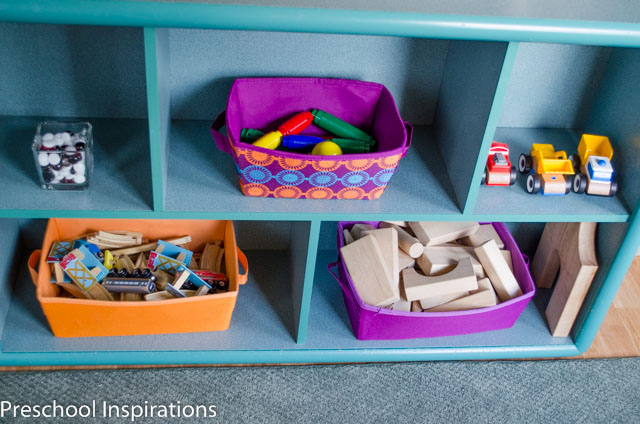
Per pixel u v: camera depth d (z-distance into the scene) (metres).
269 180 1.26
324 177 1.25
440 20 1.04
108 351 1.47
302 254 1.41
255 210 1.27
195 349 1.50
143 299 1.50
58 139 1.26
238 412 1.44
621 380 1.58
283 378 1.52
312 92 1.45
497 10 1.07
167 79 1.31
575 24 1.06
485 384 1.55
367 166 1.23
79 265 1.42
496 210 1.34
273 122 1.48
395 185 1.38
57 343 1.47
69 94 1.46
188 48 1.41
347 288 1.54
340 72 1.48
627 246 1.40
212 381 1.50
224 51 1.42
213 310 1.47
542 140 1.58
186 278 1.48
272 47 1.43
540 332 1.63
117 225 1.58
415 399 1.50
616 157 1.44
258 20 1.00
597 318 1.54
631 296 1.79
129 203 1.25
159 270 1.54
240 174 1.25
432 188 1.38
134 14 0.97
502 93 1.14
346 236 1.59
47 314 1.40
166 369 1.51
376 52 1.46
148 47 1.03
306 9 1.01
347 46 1.44
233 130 1.27
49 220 1.50
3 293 1.51
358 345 1.55
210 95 1.49
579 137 1.60
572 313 1.56
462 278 1.50
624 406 1.53
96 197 1.26
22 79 1.42
